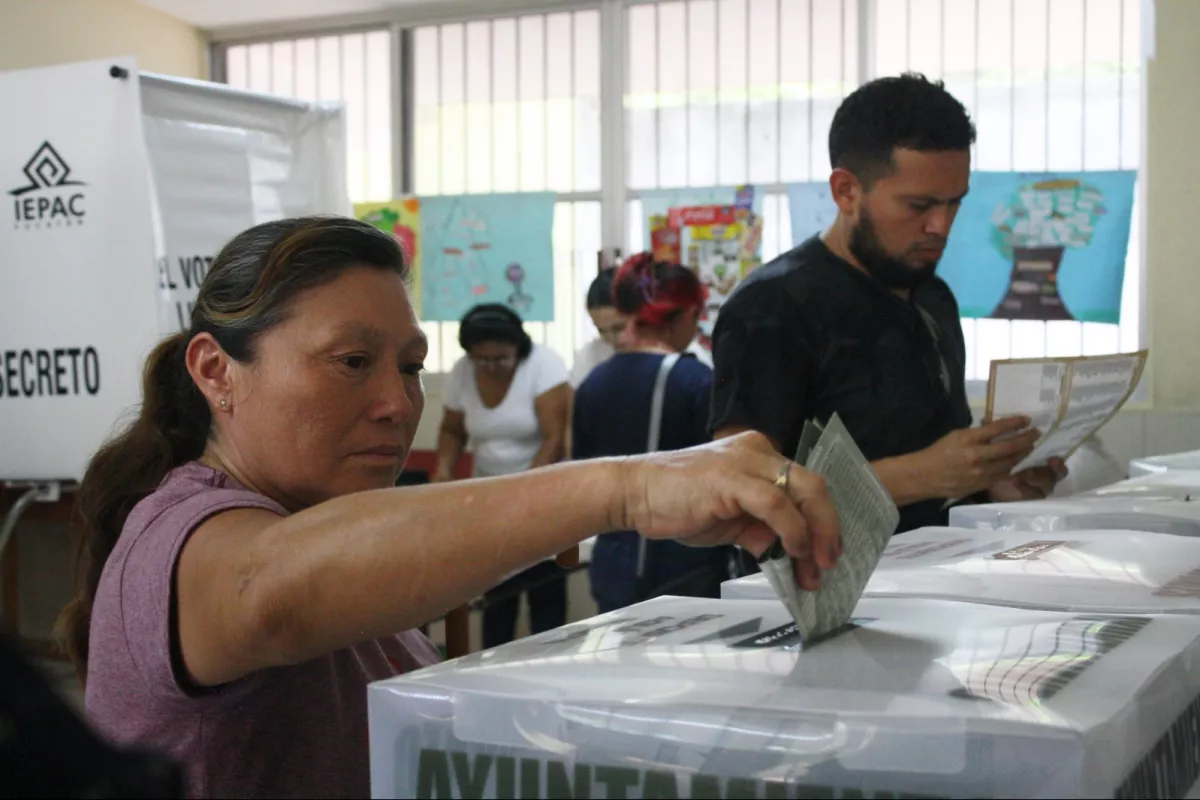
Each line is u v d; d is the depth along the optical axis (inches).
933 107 52.2
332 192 115.4
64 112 93.6
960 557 34.5
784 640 21.5
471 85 194.1
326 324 27.6
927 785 15.6
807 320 54.6
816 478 20.6
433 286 193.2
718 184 177.9
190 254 101.0
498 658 20.1
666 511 21.1
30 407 95.8
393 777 18.6
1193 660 20.9
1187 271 127.8
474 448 139.5
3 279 96.2
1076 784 15.0
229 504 25.4
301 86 206.4
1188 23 126.1
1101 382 54.6
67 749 14.1
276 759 27.3
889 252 54.4
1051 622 23.5
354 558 22.1
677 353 84.3
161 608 24.0
